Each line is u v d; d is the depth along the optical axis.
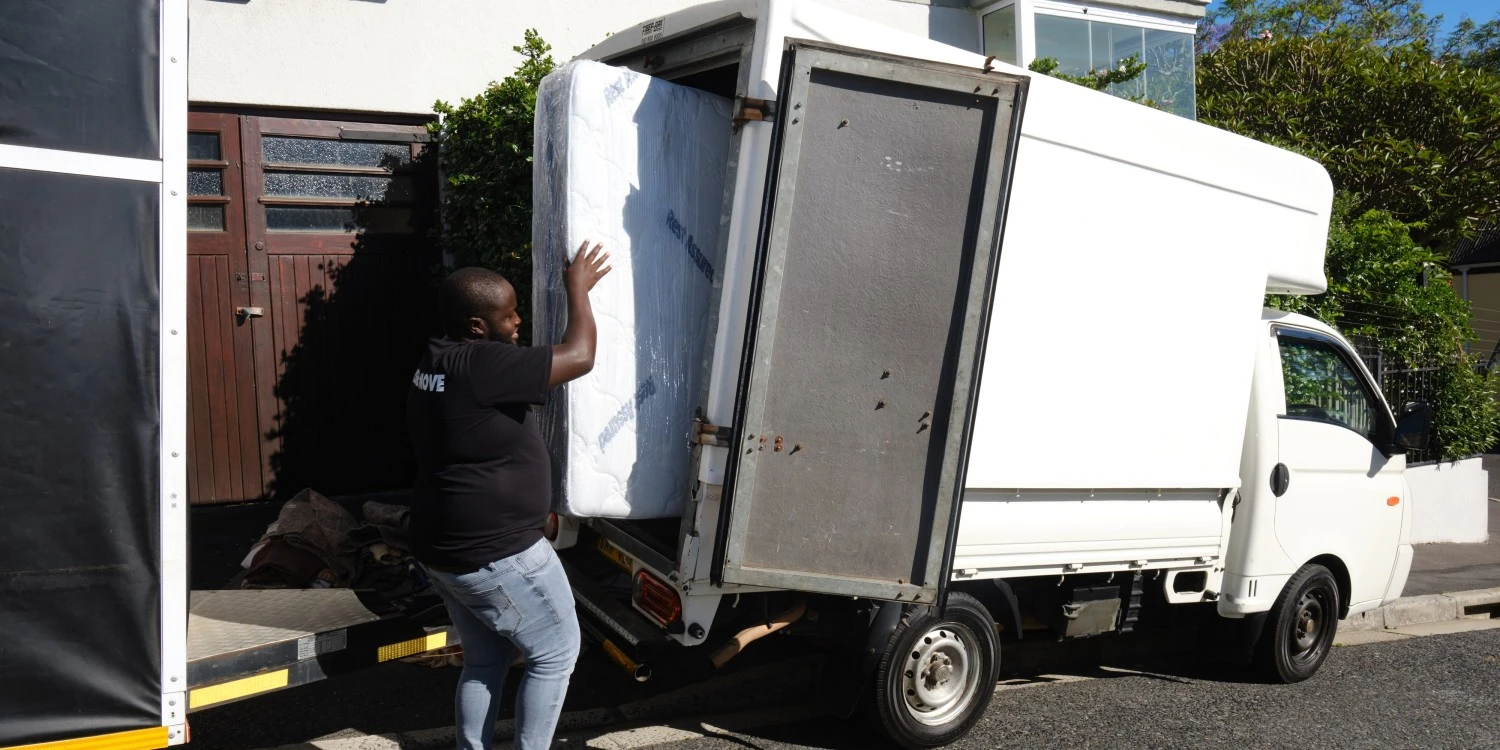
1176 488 5.12
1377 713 5.64
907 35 4.12
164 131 3.18
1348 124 13.72
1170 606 5.89
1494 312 23.52
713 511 3.86
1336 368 6.25
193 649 3.44
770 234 3.67
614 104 3.91
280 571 5.17
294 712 4.67
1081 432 4.67
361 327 7.99
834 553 3.88
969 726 4.75
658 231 4.02
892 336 3.86
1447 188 13.75
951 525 3.98
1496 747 5.19
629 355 3.94
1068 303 4.55
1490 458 17.48
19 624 3.05
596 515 3.89
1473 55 29.08
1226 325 5.17
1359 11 27.64
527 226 7.47
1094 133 4.53
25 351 3.02
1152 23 11.34
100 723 3.17
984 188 3.86
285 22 7.58
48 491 3.07
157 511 3.21
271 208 7.67
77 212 3.07
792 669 5.35
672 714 5.02
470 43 8.16
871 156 3.78
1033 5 10.38
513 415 3.41
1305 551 5.90
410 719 4.65
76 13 3.06
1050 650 6.29
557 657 3.56
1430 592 8.44
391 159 8.03
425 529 3.41
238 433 7.62
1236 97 13.50
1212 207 5.05
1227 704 5.67
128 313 3.15
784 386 3.77
